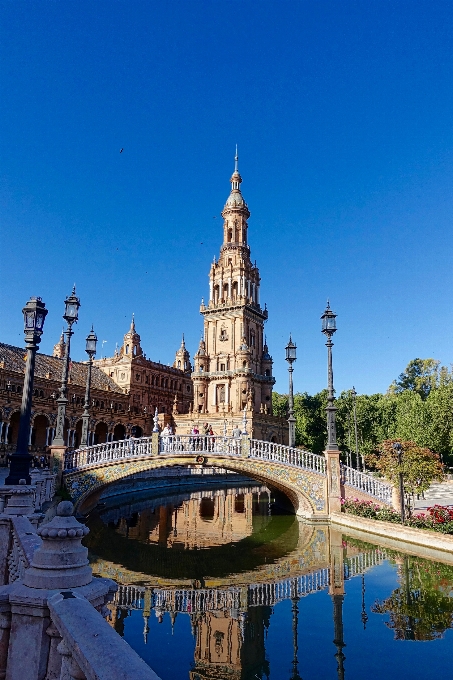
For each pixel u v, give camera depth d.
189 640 11.84
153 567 18.50
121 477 27.45
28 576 5.26
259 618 13.09
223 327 72.88
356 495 28.23
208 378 71.56
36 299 16.81
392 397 80.06
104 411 69.88
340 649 10.93
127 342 82.75
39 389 58.75
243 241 76.75
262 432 67.38
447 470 55.69
